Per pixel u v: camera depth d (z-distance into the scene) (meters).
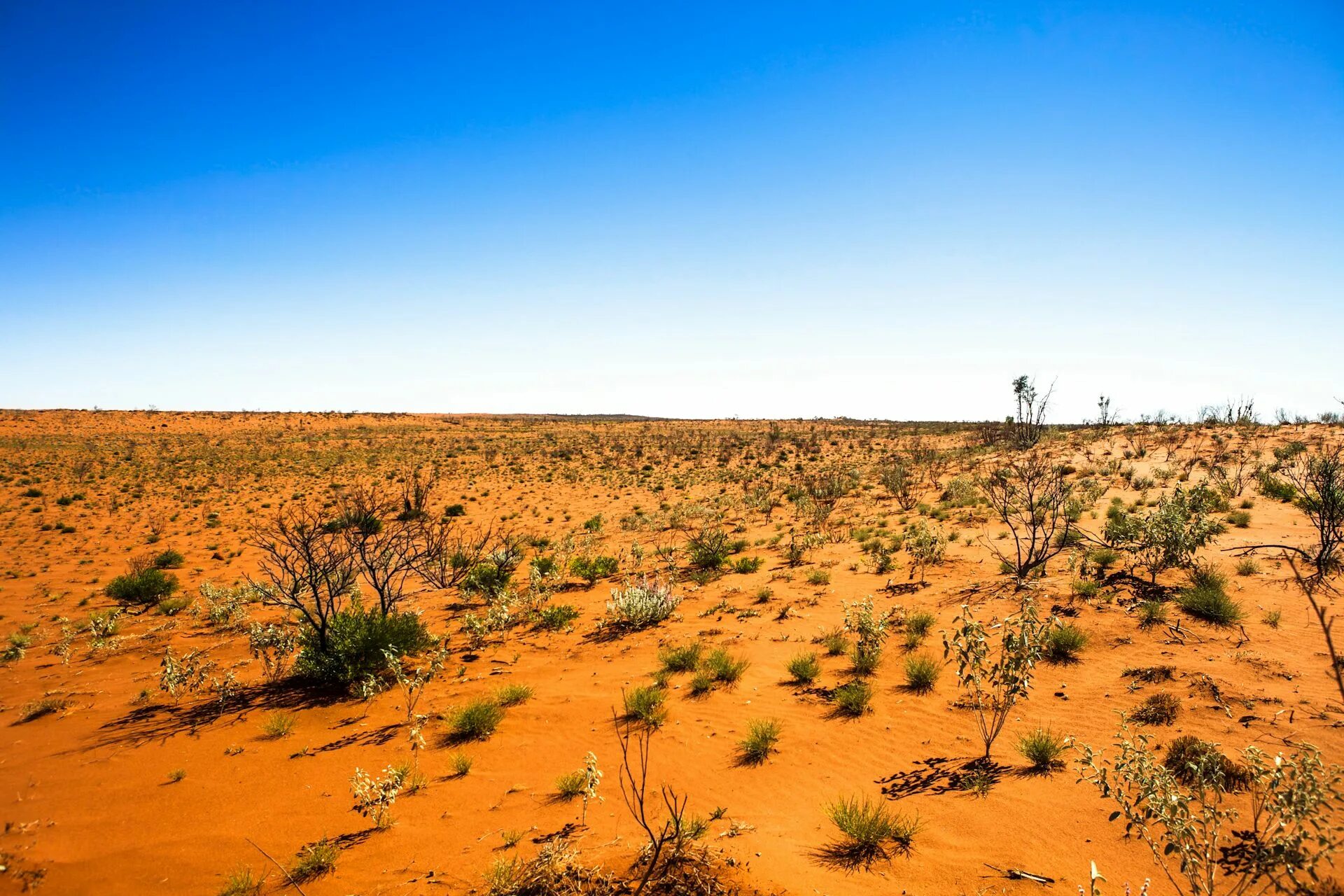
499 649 10.80
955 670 8.06
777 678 8.48
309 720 8.03
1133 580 10.45
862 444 53.91
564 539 23.08
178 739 7.56
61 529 28.72
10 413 75.56
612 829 5.15
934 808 5.21
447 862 4.80
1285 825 4.26
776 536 19.97
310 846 5.15
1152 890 4.03
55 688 9.94
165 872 4.86
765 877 4.38
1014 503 18.16
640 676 9.04
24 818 5.76
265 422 81.56
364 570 11.66
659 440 69.38
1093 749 5.80
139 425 73.94
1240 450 24.02
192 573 20.95
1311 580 9.42
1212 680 6.78
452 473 47.50
